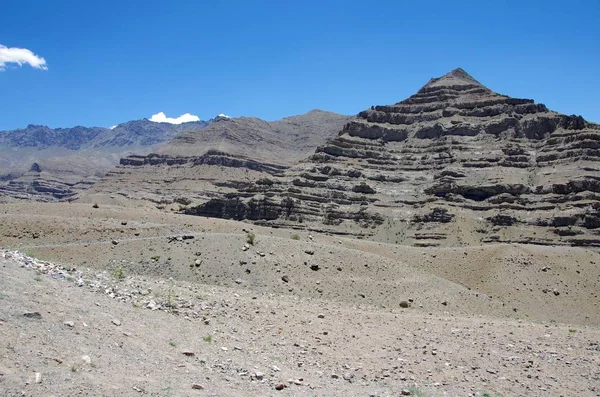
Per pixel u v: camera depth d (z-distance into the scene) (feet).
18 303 69.87
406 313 159.53
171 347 75.20
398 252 351.25
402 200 625.82
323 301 169.78
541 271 338.95
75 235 244.01
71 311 74.54
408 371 86.53
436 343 105.70
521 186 586.86
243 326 100.17
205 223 318.45
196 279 211.61
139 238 244.63
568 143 637.71
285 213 606.55
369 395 73.15
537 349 106.01
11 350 57.98
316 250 251.39
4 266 85.71
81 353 62.95
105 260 217.56
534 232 527.40
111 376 59.72
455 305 224.94
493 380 85.76
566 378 89.51
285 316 114.83
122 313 83.10
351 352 94.22
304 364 83.66
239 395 64.03
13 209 307.37
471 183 610.24
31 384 52.85
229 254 232.53
